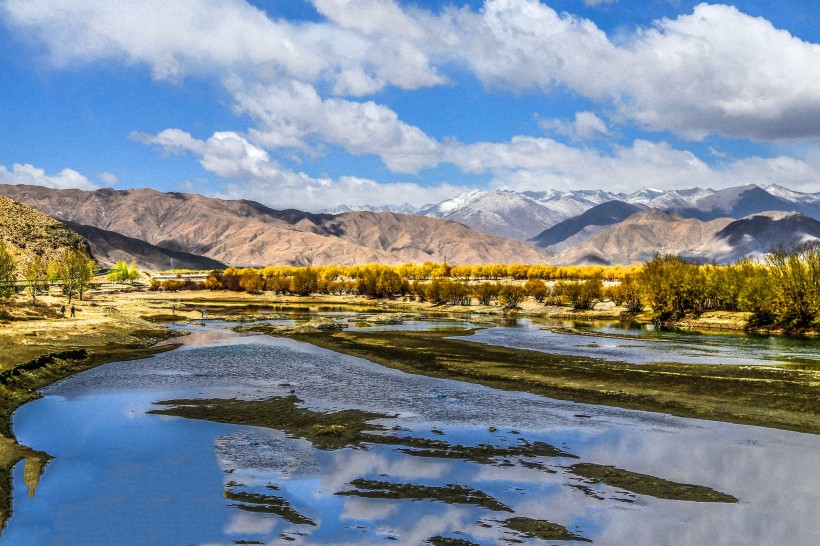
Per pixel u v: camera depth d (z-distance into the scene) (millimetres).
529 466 24281
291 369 47719
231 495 21359
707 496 21047
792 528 18531
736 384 39562
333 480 22828
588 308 121312
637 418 31781
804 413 32156
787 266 82375
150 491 21703
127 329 73938
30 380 40562
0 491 21531
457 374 45031
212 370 47219
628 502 20578
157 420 31703
